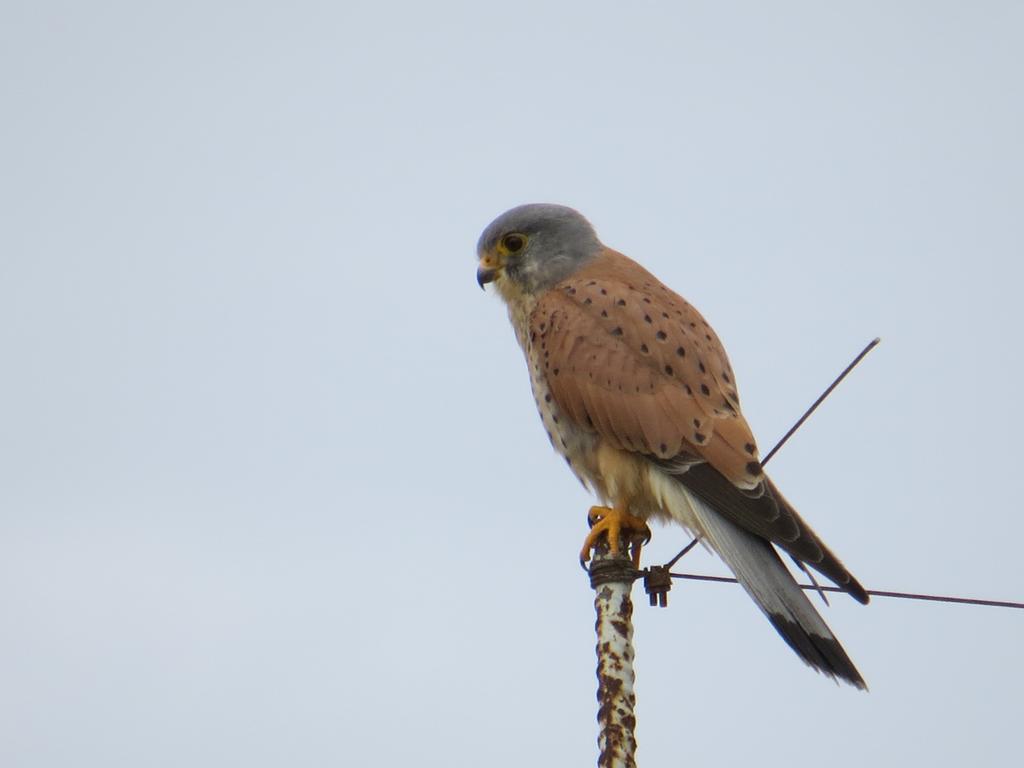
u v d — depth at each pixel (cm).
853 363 893
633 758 768
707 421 1041
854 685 873
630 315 1102
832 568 920
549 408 1124
